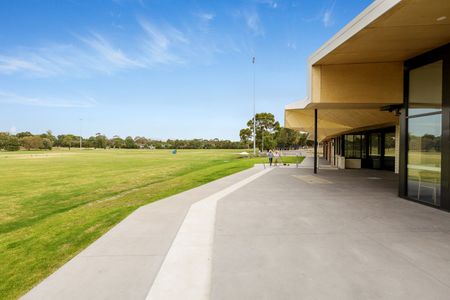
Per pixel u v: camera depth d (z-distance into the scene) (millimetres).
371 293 3309
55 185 16125
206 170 22500
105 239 5203
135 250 4668
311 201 8625
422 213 7125
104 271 3920
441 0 5285
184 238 5242
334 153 31422
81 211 8922
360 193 10070
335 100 10523
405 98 9383
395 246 4801
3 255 5219
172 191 11906
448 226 5977
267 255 4438
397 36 7223
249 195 9664
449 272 3844
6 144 95750
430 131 8219
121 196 12008
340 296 3246
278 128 82250
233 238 5234
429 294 3285
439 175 7691
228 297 3254
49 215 9117
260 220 6461
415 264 4094
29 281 3975
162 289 3438
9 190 14422
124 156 55250
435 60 8172
